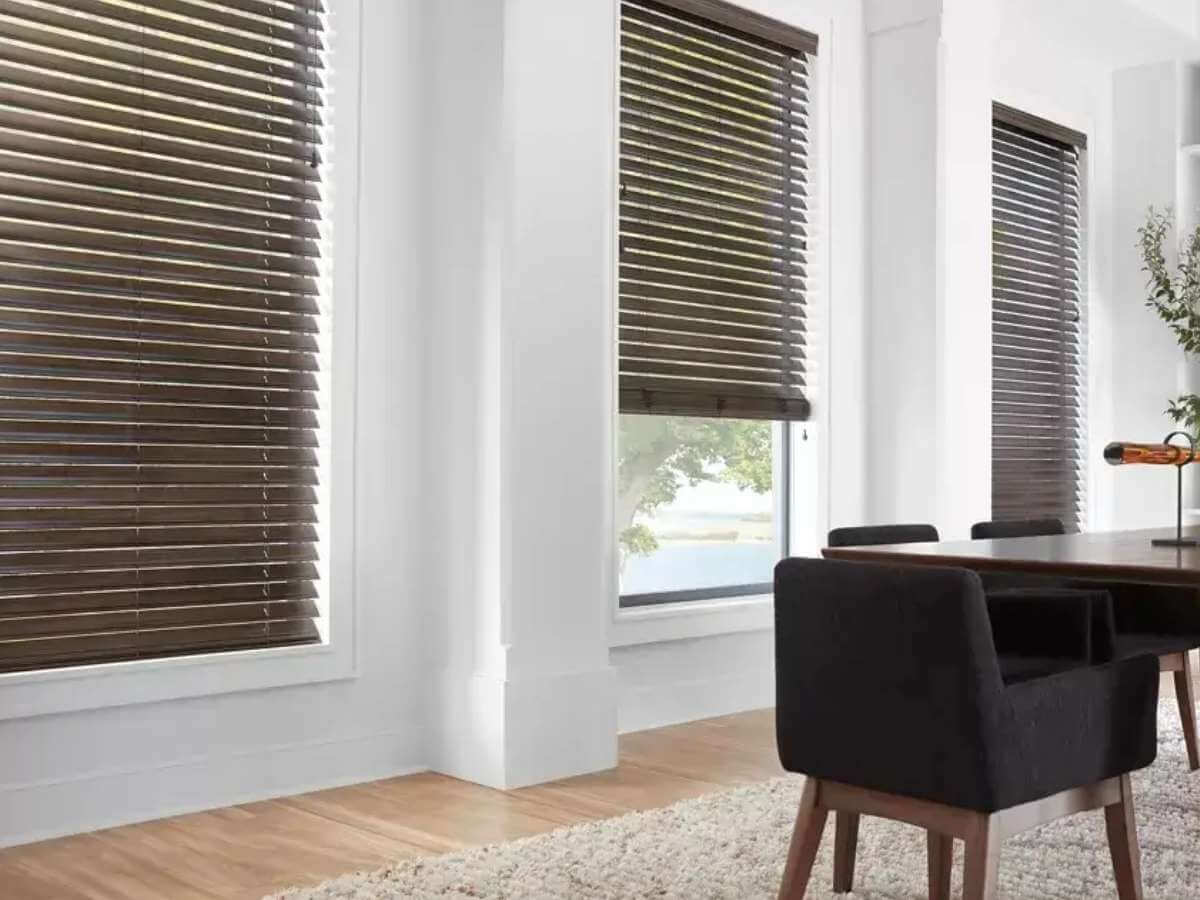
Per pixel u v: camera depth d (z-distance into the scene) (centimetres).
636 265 446
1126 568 245
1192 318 591
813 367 502
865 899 269
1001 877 283
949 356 505
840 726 230
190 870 295
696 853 297
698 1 459
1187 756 397
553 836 311
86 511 324
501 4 372
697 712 467
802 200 502
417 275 393
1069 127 646
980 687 211
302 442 366
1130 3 566
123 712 334
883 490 514
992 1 523
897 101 511
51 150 320
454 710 385
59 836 322
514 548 373
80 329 324
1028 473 621
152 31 344
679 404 454
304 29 371
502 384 371
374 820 337
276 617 361
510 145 373
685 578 477
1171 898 268
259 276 360
